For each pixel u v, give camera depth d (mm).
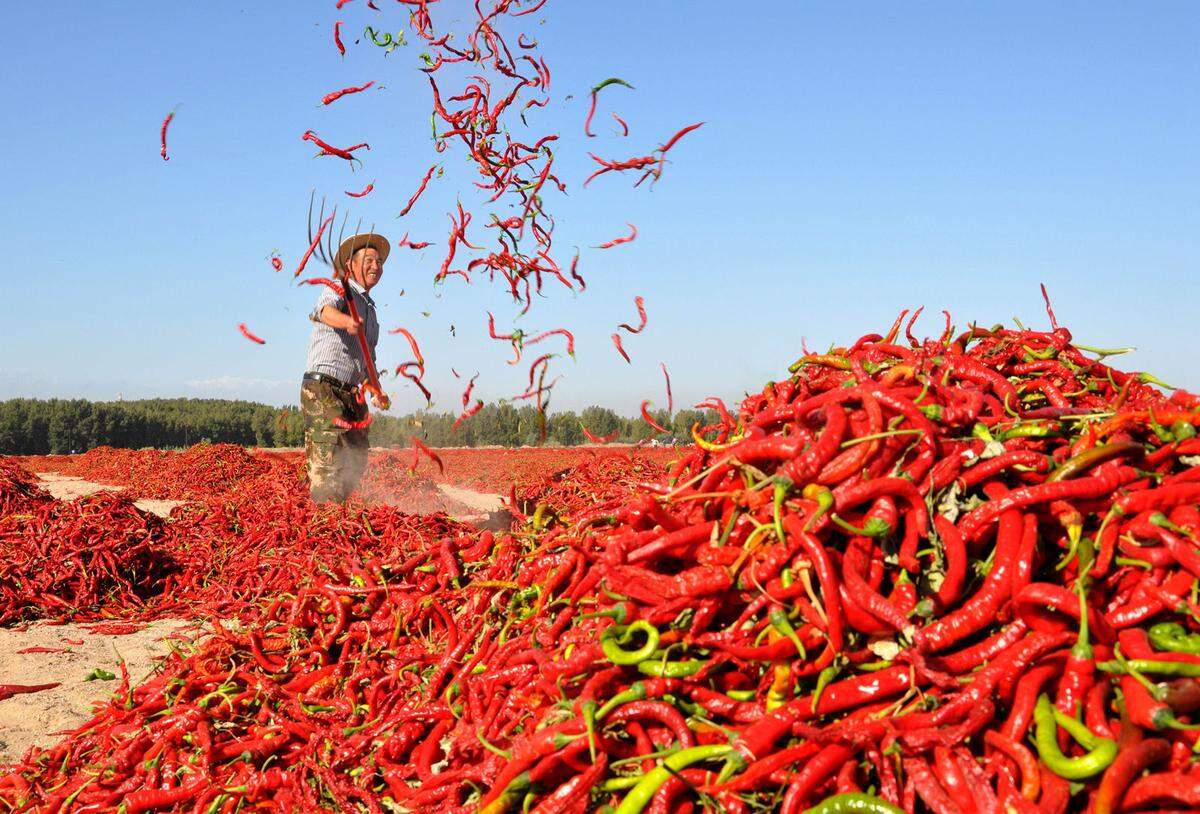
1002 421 3543
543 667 3410
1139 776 2396
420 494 11742
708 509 3627
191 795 3945
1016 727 2615
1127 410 3566
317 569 5965
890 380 3693
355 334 8711
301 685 4781
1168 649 2711
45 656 6531
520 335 5977
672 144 5379
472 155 6398
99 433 50875
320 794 3873
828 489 3225
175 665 5289
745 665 3182
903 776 2693
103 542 8734
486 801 3146
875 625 2945
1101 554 2982
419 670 4598
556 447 29781
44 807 4035
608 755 3119
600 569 3439
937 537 3105
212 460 19125
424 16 6262
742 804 2773
